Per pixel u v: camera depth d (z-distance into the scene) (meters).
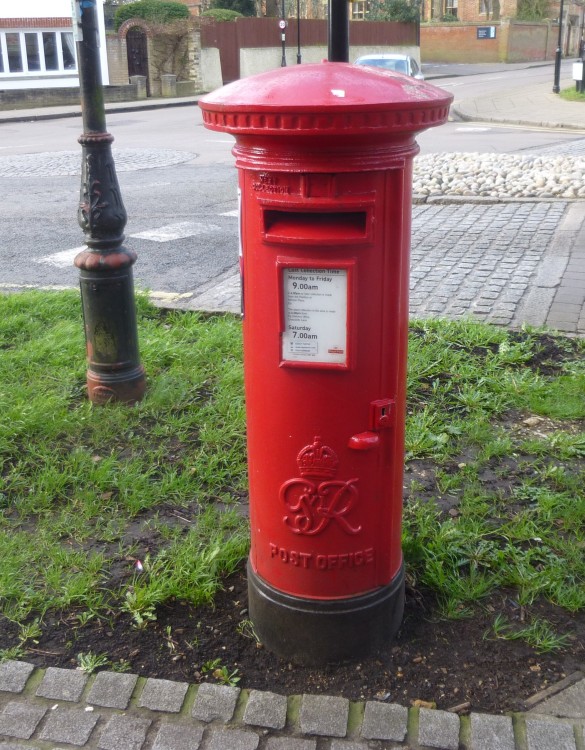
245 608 3.00
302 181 2.20
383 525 2.63
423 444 4.08
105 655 2.73
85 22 3.95
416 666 2.70
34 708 2.51
